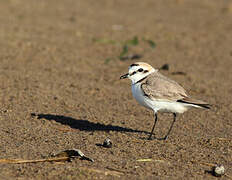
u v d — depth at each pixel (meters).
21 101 19.67
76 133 16.58
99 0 49.72
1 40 30.61
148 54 30.28
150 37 34.75
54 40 32.06
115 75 25.30
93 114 19.11
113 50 30.89
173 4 49.12
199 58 29.89
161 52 30.94
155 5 48.34
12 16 38.62
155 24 39.34
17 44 30.02
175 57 29.80
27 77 23.25
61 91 21.62
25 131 16.17
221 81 25.11
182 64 28.05
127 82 24.27
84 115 18.91
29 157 13.51
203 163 14.05
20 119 17.56
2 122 17.00
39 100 20.05
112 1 49.59
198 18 42.78
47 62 26.72
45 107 19.33
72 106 19.84
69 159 13.48
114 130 17.30
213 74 26.39
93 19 40.09
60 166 12.93
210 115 19.75
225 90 23.56
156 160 13.96
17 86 21.59
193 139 16.53
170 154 14.73
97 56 29.20
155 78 16.61
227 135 17.23
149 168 13.21
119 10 45.00
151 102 16.28
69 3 47.03
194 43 33.81
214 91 23.33
